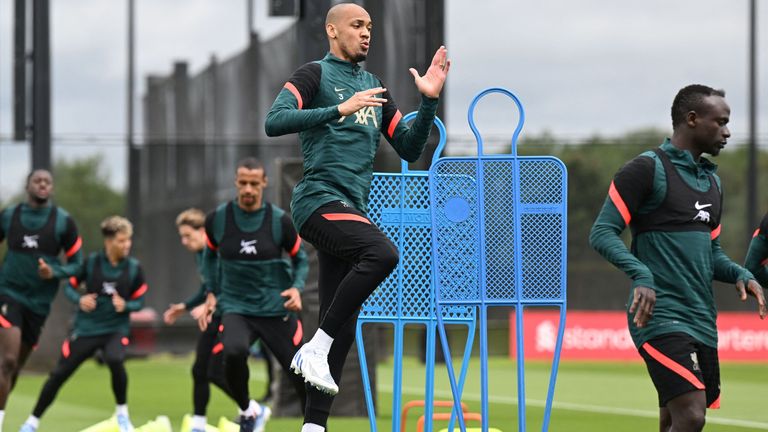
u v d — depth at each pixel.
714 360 19.86
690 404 19.19
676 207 19.75
